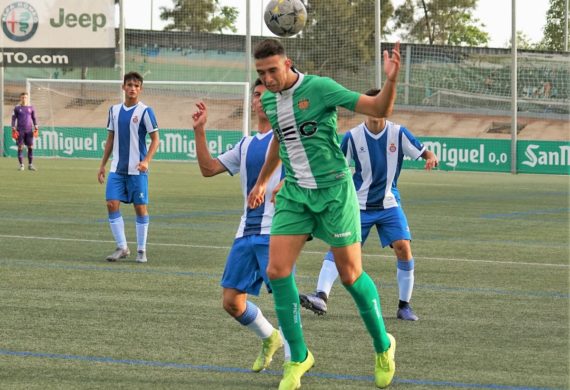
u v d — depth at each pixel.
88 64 36.38
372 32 38.75
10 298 9.55
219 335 8.03
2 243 13.87
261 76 6.19
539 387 6.54
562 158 33.62
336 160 6.41
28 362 7.02
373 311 6.41
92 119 38.72
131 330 8.16
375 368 6.55
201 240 14.69
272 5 11.99
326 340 7.92
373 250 13.94
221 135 36.97
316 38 39.38
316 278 11.22
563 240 15.28
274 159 6.70
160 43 43.31
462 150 35.12
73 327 8.24
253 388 6.47
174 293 9.99
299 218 6.42
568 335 8.23
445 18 61.91
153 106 39.50
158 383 6.52
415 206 21.08
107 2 36.16
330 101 6.19
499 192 25.28
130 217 17.86
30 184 24.64
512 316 9.05
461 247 14.30
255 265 6.96
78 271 11.41
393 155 9.12
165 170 32.12
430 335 8.19
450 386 6.54
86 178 26.92
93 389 6.33
